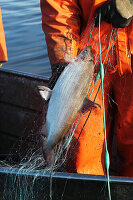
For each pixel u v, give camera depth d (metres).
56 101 1.25
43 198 1.56
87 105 1.26
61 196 1.54
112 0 1.72
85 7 1.88
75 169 1.93
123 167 2.34
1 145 3.16
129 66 1.96
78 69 1.26
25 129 2.94
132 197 1.46
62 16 1.84
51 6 1.86
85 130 1.95
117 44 1.92
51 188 1.54
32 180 1.56
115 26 1.81
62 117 1.25
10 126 3.09
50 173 1.55
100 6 1.80
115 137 2.53
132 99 2.05
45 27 1.89
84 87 1.26
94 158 1.99
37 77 2.83
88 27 1.93
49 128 1.25
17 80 2.95
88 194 1.51
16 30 6.10
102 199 1.49
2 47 2.21
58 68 1.67
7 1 8.52
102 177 1.50
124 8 1.71
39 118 2.79
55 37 1.82
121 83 2.09
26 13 7.19
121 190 1.47
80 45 1.96
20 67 4.54
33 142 2.77
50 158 1.27
